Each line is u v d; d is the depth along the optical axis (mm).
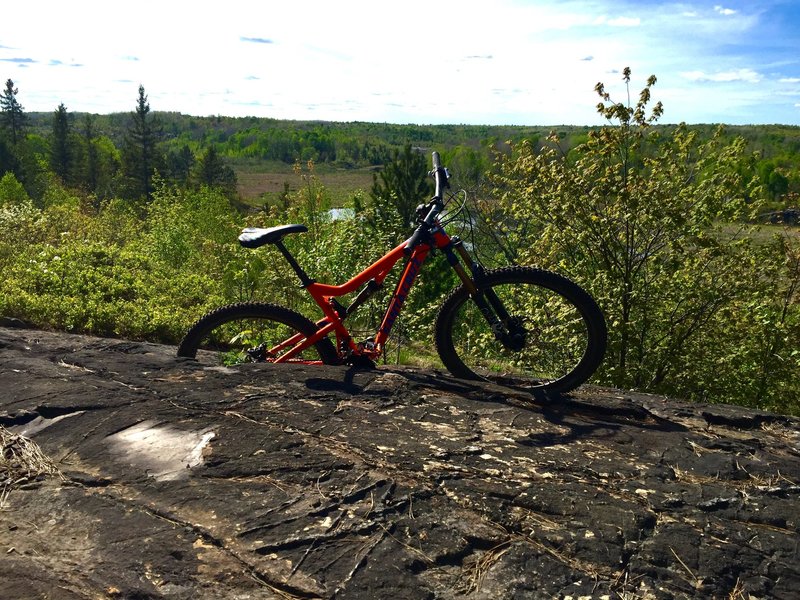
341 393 3436
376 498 2412
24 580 1920
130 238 17312
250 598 1905
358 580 1988
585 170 6652
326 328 3930
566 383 3754
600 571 2064
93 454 2721
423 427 3061
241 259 9117
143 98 76375
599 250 6844
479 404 3398
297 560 2066
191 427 2957
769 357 7031
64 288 8852
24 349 4180
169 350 4832
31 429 2947
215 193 21547
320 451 2762
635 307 6828
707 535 2268
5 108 105750
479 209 8742
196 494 2414
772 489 2598
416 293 8242
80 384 3424
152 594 1898
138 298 9031
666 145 6594
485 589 1971
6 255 11117
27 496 2395
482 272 3777
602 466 2738
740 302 6875
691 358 6832
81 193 57594
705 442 3086
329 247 8492
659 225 6473
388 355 8164
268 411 3164
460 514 2338
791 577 2068
